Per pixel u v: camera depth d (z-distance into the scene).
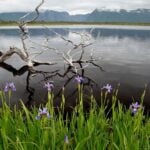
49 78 18.73
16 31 103.38
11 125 5.40
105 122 6.17
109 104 12.39
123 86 16.05
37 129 5.09
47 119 5.28
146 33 101.25
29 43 45.62
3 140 4.75
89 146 4.78
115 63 24.97
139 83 16.83
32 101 13.48
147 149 4.75
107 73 20.14
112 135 5.23
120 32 109.38
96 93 14.55
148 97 13.67
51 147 4.81
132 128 5.30
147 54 32.94
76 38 69.12
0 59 22.73
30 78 18.81
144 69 21.94
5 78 18.69
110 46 43.69
